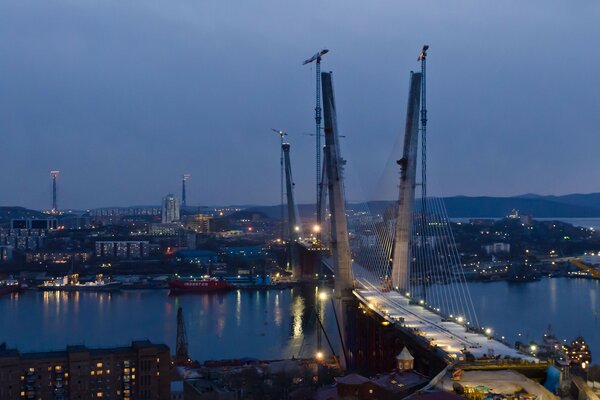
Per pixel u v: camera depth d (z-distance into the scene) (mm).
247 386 191125
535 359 115250
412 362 138750
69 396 180000
